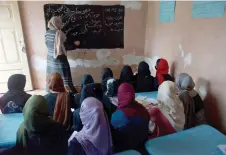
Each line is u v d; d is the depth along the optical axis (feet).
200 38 7.80
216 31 6.91
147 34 13.12
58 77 6.29
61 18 11.74
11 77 6.35
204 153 4.76
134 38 13.29
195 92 6.93
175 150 4.89
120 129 4.99
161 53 11.35
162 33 11.07
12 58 11.65
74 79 13.11
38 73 12.50
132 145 5.19
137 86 9.00
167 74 9.25
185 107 6.31
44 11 11.41
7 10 10.81
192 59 8.42
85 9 11.94
